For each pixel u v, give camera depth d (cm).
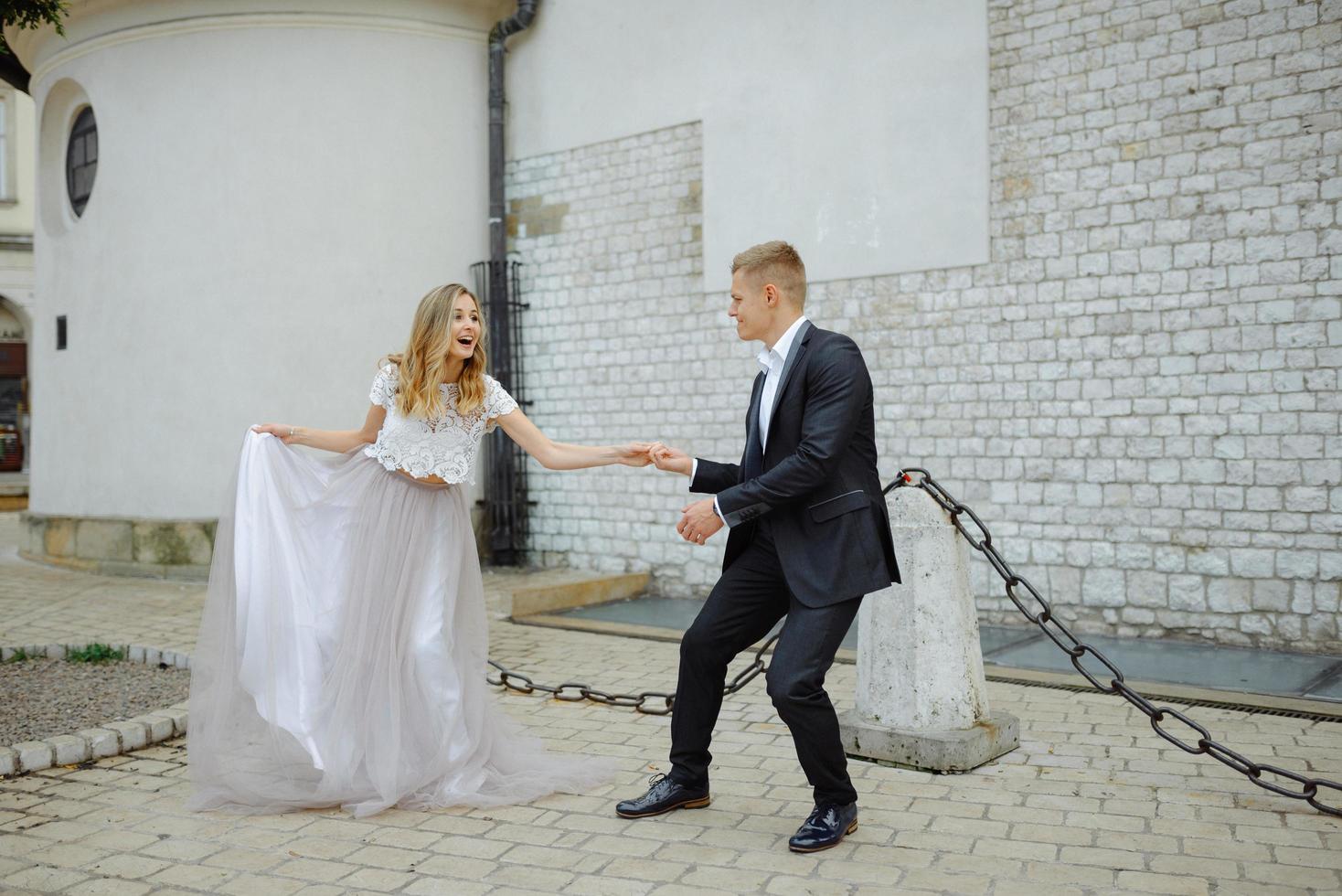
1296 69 651
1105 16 712
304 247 940
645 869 318
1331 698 531
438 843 344
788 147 843
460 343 388
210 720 385
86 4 967
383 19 957
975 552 761
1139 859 323
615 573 938
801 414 334
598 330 953
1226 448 675
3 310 2180
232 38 940
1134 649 664
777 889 302
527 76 995
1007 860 322
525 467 995
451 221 992
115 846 342
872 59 802
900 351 793
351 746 379
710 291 888
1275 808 369
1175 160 691
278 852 337
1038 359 739
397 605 388
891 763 420
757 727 484
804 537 332
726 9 874
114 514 970
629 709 520
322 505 411
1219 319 677
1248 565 668
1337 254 640
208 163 941
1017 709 509
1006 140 750
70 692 539
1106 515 714
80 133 1047
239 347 935
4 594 845
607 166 945
